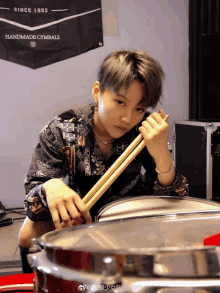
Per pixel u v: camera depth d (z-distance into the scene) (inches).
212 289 11.2
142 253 11.7
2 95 109.2
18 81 109.9
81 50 112.7
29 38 109.0
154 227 19.9
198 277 11.7
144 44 117.7
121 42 115.9
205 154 96.1
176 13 118.9
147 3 116.4
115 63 28.6
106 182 28.2
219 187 96.6
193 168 103.3
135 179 37.0
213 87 98.4
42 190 27.6
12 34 107.7
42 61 110.7
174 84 121.1
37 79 111.1
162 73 31.0
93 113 35.8
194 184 103.3
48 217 30.9
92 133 35.8
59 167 35.1
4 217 99.7
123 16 115.0
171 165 31.3
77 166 36.3
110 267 12.0
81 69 113.7
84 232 18.8
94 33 113.0
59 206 24.9
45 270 13.6
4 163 110.8
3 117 109.8
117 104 28.9
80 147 35.6
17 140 111.3
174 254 11.6
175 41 119.9
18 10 107.3
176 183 32.0
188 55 121.3
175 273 11.7
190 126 103.3
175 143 113.2
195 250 11.7
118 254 11.9
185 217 21.7
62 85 113.0
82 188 37.4
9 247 78.5
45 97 112.2
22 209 110.4
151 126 29.9
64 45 111.5
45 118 112.8
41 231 32.0
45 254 14.8
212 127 94.2
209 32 113.1
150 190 37.3
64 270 12.9
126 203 29.2
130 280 11.7
